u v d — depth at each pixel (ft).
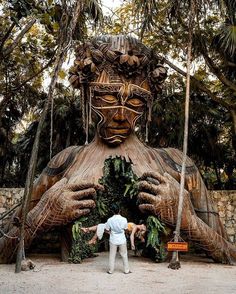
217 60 45.47
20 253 26.35
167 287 21.49
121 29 45.11
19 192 41.93
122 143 33.19
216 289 21.13
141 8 35.73
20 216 29.32
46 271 26.25
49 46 45.11
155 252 30.25
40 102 57.11
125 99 32.19
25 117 63.98
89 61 32.12
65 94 56.85
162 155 34.73
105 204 31.58
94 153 32.94
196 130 53.52
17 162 62.13
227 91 47.60
